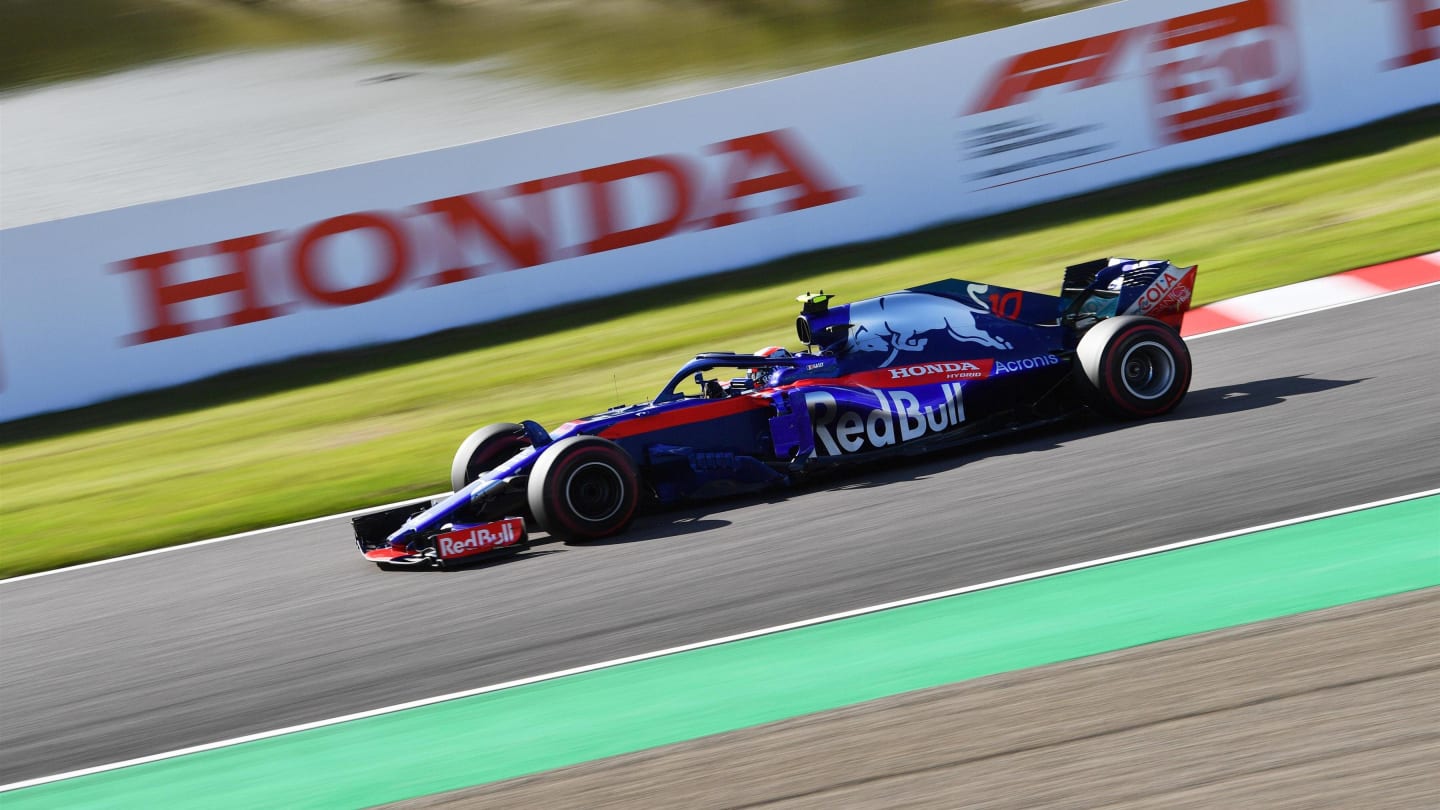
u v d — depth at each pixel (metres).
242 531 31.00
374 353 47.66
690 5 108.62
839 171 50.66
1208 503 21.34
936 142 51.06
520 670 18.73
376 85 102.19
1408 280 36.75
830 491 26.06
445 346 47.81
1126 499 22.22
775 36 102.75
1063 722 14.72
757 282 49.06
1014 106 51.47
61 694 21.03
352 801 15.34
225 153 93.81
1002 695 15.61
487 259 48.25
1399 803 12.25
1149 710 14.67
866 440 26.12
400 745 16.77
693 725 16.09
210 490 35.38
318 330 47.16
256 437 40.41
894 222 51.19
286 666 20.52
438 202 47.66
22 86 106.06
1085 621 17.41
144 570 28.67
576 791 14.81
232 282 46.31
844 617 18.89
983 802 13.36
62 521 34.44
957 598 18.95
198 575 27.48
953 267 46.22
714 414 25.94
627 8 110.00
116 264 45.50
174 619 24.34
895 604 19.09
